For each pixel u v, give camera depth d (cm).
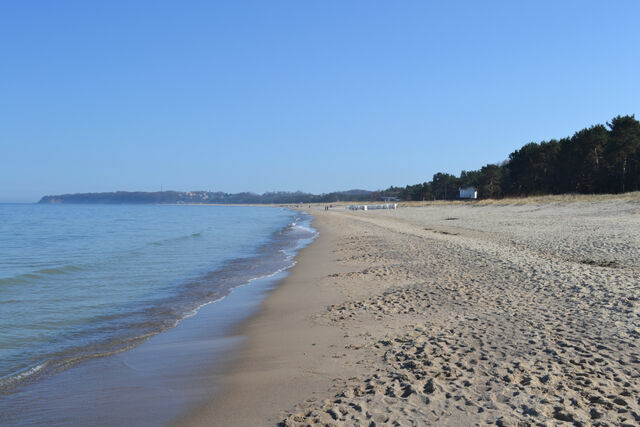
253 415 501
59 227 5291
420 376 559
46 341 856
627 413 436
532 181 8156
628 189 5897
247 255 2352
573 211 4022
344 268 1697
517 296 1006
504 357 611
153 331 922
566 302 921
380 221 5334
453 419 439
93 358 751
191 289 1402
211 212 13600
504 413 445
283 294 1280
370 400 497
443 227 3662
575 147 6612
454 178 14512
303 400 529
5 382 645
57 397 588
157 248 2764
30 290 1390
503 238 2397
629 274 1196
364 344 732
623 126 5941
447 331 762
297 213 11712
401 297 1078
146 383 630
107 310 1118
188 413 522
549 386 507
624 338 670
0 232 4366
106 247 2852
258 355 730
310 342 778
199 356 745
